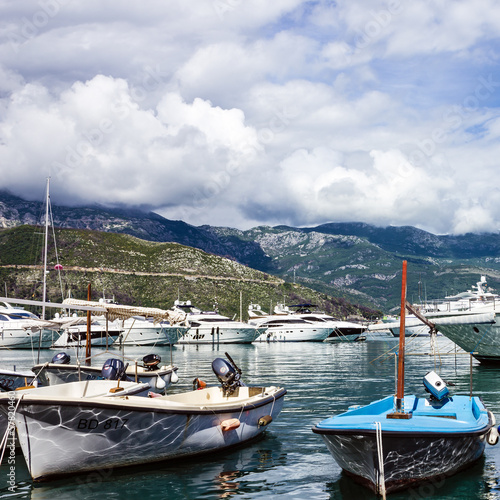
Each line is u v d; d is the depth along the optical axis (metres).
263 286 159.38
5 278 113.12
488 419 11.21
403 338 11.04
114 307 18.39
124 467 11.35
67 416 10.20
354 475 10.34
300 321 73.06
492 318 28.59
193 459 12.15
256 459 12.12
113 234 159.62
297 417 16.44
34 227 140.00
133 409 10.68
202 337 65.06
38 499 9.75
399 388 10.97
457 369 29.80
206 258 163.12
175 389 22.34
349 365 34.97
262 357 43.56
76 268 130.88
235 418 12.79
